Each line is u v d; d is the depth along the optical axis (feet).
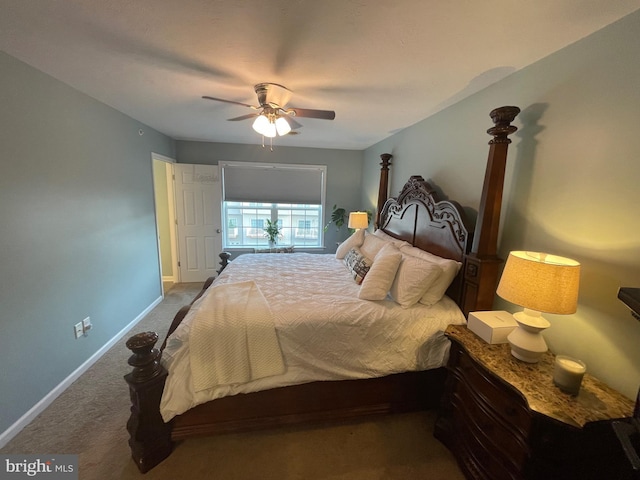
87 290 8.02
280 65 5.90
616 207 4.15
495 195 5.77
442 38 4.76
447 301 6.81
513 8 3.92
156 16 4.34
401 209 10.08
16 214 5.80
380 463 5.32
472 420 4.95
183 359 5.22
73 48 5.35
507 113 5.29
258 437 5.79
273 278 8.53
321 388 5.90
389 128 11.00
